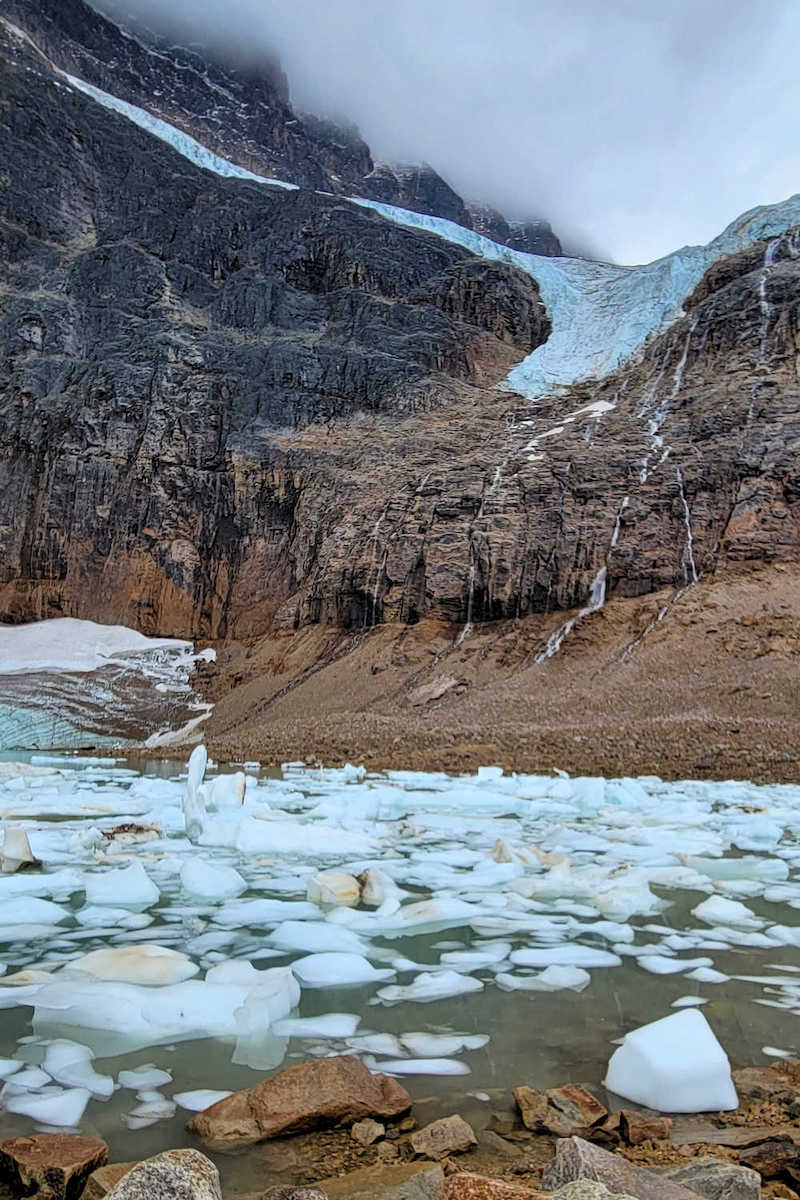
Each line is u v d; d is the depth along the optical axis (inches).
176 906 272.7
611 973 208.8
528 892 296.2
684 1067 139.0
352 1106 129.2
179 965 200.2
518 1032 169.9
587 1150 102.0
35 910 257.1
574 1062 155.6
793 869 355.3
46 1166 106.7
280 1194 96.3
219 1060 155.1
